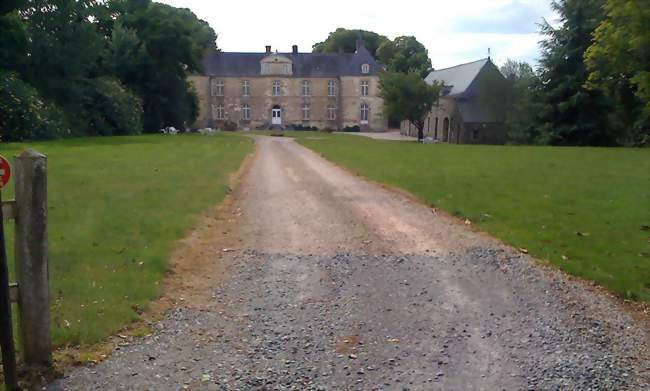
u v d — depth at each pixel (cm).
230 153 3125
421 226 1187
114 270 801
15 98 4088
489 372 541
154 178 1834
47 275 519
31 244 507
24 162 504
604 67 3197
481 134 6794
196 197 1467
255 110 9331
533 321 666
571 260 904
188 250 959
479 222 1205
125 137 4972
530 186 1694
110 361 545
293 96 9344
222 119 9300
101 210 1238
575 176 1966
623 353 588
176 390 498
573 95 4988
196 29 7638
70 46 5028
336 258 934
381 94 6800
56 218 1141
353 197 1577
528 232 1094
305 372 536
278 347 590
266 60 9256
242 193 1656
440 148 3856
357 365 552
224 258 937
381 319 669
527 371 543
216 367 543
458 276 836
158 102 6762
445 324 655
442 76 8438
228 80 9212
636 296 753
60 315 621
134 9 6919
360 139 6088
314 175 2145
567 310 702
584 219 1201
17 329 548
